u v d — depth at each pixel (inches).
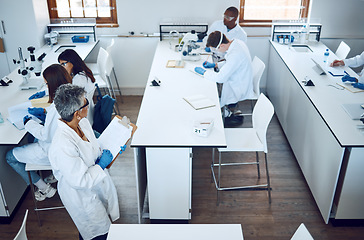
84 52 182.4
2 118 121.9
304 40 191.5
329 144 115.8
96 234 105.2
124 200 134.3
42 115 118.3
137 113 197.0
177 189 115.6
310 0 196.1
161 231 76.9
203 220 124.6
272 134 174.4
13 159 118.2
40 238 118.8
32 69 152.6
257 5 200.7
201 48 189.5
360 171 109.7
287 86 165.6
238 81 157.5
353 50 202.7
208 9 198.8
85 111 89.0
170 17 201.2
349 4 193.8
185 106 129.3
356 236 117.2
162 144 107.0
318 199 126.4
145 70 213.6
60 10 201.2
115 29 204.4
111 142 100.0
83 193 98.3
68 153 87.3
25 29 186.5
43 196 131.1
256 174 147.0
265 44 205.2
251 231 120.0
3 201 120.5
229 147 124.3
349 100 131.3
